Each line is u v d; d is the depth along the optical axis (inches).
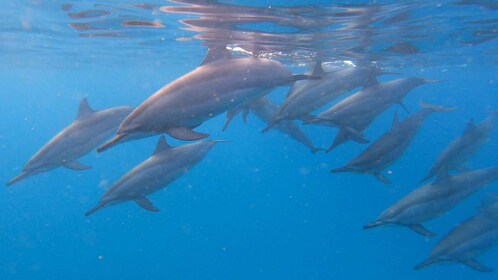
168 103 222.2
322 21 451.8
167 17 472.7
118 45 762.8
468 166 429.1
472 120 424.2
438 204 350.9
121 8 450.9
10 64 1238.3
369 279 996.6
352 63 824.3
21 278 1111.6
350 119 385.4
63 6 462.0
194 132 221.8
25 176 383.2
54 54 957.2
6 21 561.9
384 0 373.4
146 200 339.6
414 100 2667.3
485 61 935.0
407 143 374.0
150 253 1219.2
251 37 551.5
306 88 393.7
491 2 396.2
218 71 241.8
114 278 1050.7
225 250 1221.1
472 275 1021.2
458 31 538.6
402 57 762.8
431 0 384.5
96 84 2196.1
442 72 1191.6
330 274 1033.5
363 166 366.0
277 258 1147.3
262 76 255.9
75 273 1103.0
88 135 384.5
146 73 1497.3
